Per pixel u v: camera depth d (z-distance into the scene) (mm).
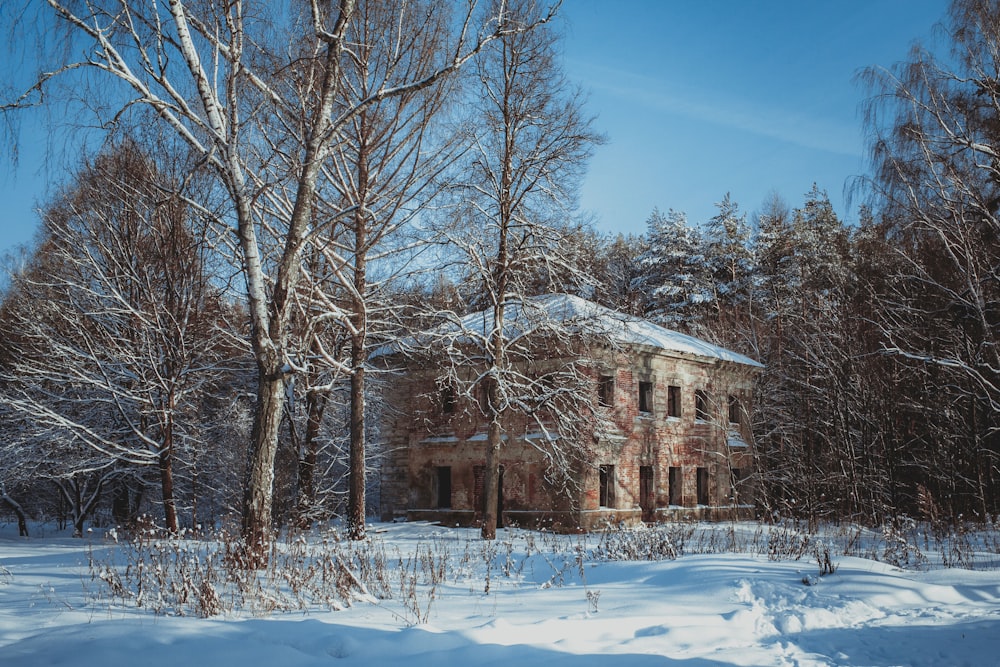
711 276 59844
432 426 35344
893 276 29938
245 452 31703
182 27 13750
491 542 22656
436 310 26328
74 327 28266
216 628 7621
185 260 27094
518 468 31953
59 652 6668
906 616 10820
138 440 30047
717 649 8258
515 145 26500
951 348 31984
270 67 18344
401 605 10445
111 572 12289
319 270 25672
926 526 28094
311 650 7242
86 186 26172
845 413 38688
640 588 12312
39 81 12180
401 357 35188
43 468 30328
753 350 47719
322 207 22953
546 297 32438
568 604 10609
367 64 22000
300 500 27250
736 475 39344
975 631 9562
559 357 30688
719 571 13086
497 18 16484
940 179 25719
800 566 14305
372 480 41969
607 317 28594
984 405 32688
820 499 38219
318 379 28359
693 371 37531
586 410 28031
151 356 26562
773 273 58594
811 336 41688
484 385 33562
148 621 8414
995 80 25078
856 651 8570
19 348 29141
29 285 28625
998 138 25188
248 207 14156
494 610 10062
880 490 35781
